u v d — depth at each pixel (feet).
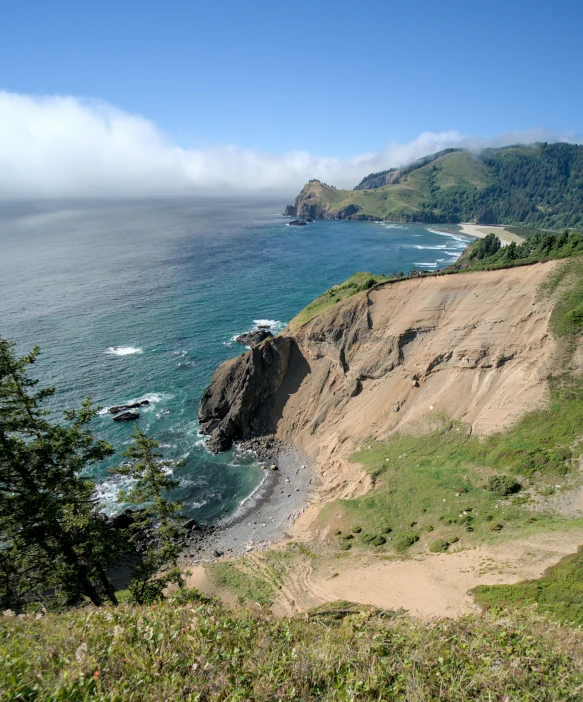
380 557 132.98
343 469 193.57
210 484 202.08
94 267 542.57
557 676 33.55
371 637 38.50
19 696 26.40
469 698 30.99
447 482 156.66
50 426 74.54
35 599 96.99
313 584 126.72
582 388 164.76
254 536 169.89
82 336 330.34
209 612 40.83
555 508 130.11
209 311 397.80
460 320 212.23
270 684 30.35
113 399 254.27
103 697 26.66
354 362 234.38
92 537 76.23
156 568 102.83
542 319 189.67
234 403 237.86
